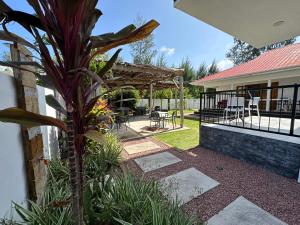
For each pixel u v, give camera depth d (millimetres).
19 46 1659
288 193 2527
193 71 26188
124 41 1038
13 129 1575
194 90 22672
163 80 9141
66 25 833
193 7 2902
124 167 3320
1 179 1346
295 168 2924
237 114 5492
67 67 896
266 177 3051
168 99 17141
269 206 2234
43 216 1458
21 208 1431
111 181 2078
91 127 1125
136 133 6969
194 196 2473
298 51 8672
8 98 1532
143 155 4301
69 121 976
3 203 1354
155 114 8453
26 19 860
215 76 11195
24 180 1763
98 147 3359
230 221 1973
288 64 7328
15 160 1589
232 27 3623
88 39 969
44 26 848
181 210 1758
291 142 2957
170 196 2281
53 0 812
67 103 945
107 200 1711
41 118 906
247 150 3738
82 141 1094
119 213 1627
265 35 4082
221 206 2246
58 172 2609
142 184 2043
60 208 1566
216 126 4672
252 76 8375
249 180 2943
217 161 3859
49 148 2990
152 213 1491
